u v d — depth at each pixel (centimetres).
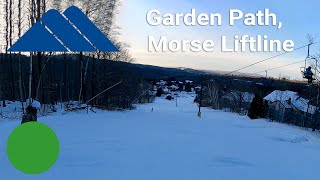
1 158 973
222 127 2647
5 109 3334
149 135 1784
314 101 5300
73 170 900
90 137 1566
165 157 1157
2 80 4166
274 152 1473
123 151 1220
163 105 9212
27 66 3928
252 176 981
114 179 841
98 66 4634
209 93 9400
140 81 6644
